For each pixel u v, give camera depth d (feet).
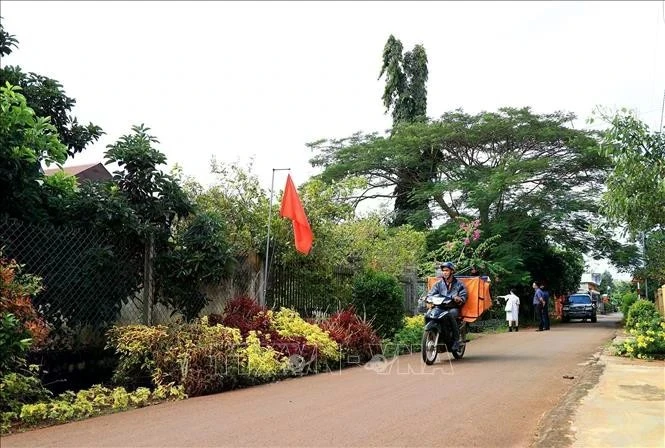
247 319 35.22
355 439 18.94
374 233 59.67
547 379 31.63
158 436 19.22
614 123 34.73
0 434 19.44
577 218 100.53
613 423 20.98
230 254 32.65
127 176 31.45
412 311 65.67
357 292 48.78
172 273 31.19
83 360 27.12
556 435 19.43
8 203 26.04
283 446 18.11
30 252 24.70
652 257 81.15
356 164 102.63
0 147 24.53
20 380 21.79
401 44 116.98
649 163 34.22
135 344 26.63
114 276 28.40
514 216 98.02
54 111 32.53
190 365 26.86
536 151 99.40
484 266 75.25
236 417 22.04
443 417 22.15
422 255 74.38
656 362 38.17
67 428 20.36
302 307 45.47
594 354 44.37
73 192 29.94
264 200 43.68
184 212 32.55
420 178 107.55
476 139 97.96
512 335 68.28
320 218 47.60
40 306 25.04
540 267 114.62
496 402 25.16
